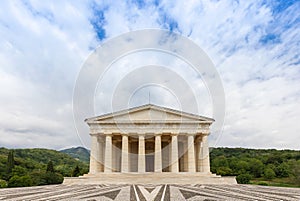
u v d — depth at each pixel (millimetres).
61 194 22156
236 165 88688
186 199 17141
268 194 22344
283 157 106125
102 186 33719
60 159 137500
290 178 78500
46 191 26781
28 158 130125
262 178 85250
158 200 16594
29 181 61344
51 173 74500
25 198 19062
